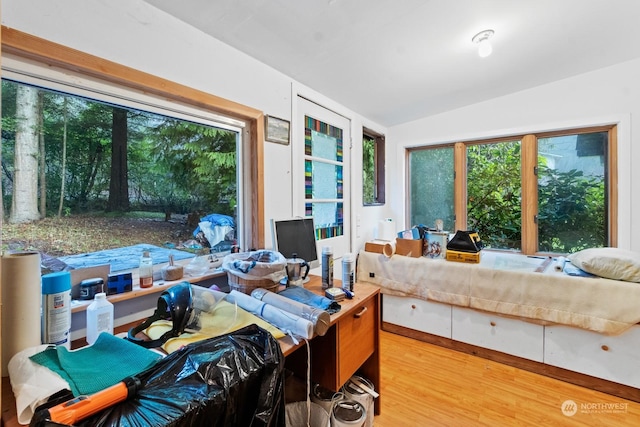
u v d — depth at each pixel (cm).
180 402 63
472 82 231
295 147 203
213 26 140
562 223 251
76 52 102
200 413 63
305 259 182
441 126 296
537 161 258
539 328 203
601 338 183
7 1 89
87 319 100
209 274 150
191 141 149
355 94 235
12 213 97
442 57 190
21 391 67
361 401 151
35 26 94
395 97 247
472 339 229
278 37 154
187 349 78
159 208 137
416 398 179
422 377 201
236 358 77
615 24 167
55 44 97
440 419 162
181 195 146
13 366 75
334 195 251
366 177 314
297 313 114
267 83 180
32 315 82
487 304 218
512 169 271
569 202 248
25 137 99
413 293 253
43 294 90
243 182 173
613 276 181
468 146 291
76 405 58
